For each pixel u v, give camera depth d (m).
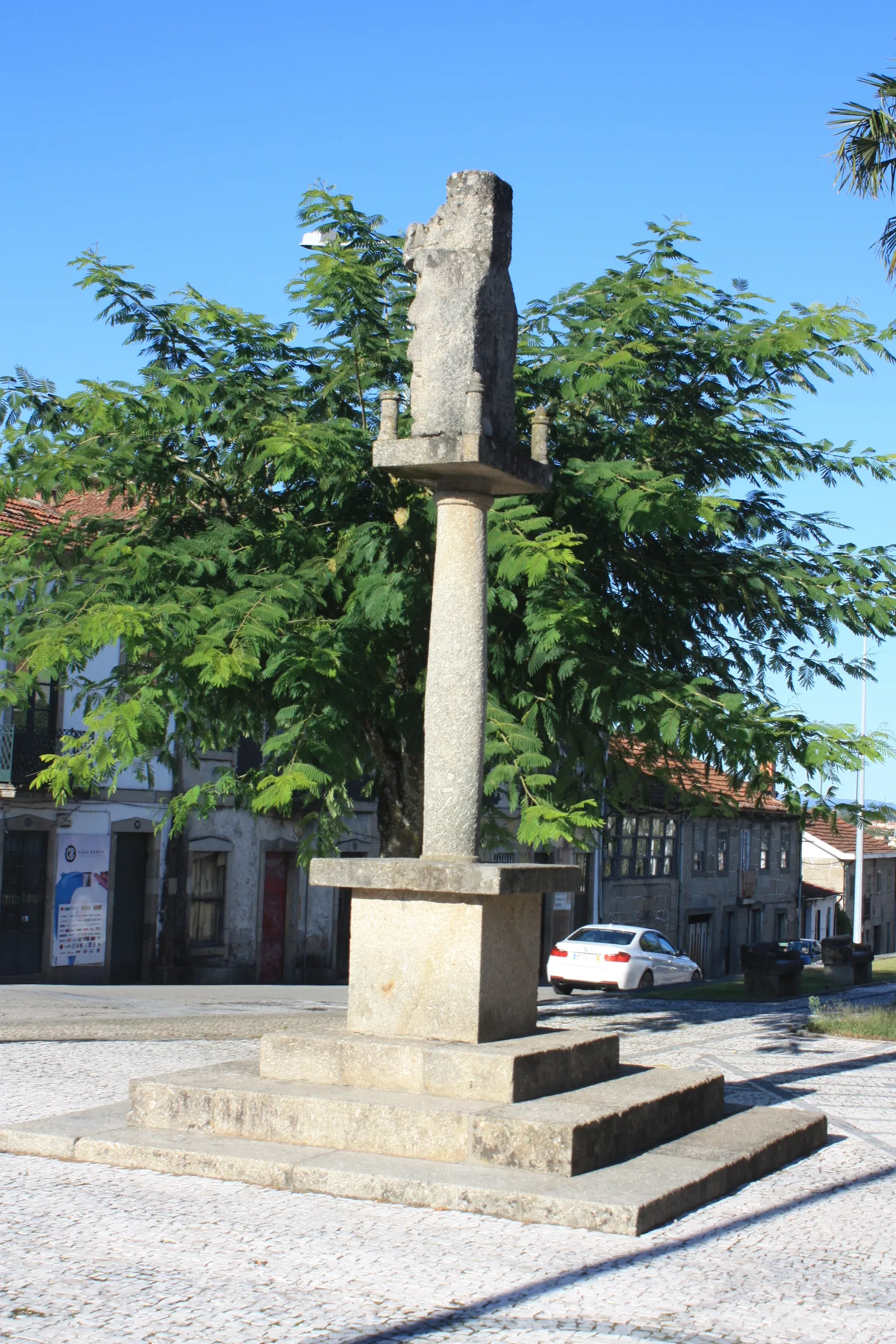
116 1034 14.31
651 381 14.40
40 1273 5.55
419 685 13.77
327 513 13.95
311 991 25.55
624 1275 5.70
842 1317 5.30
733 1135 8.20
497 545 11.52
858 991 25.00
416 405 8.77
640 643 14.67
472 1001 8.04
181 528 14.30
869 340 14.06
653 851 45.97
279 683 12.33
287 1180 7.02
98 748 12.12
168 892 29.02
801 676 15.30
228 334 14.45
